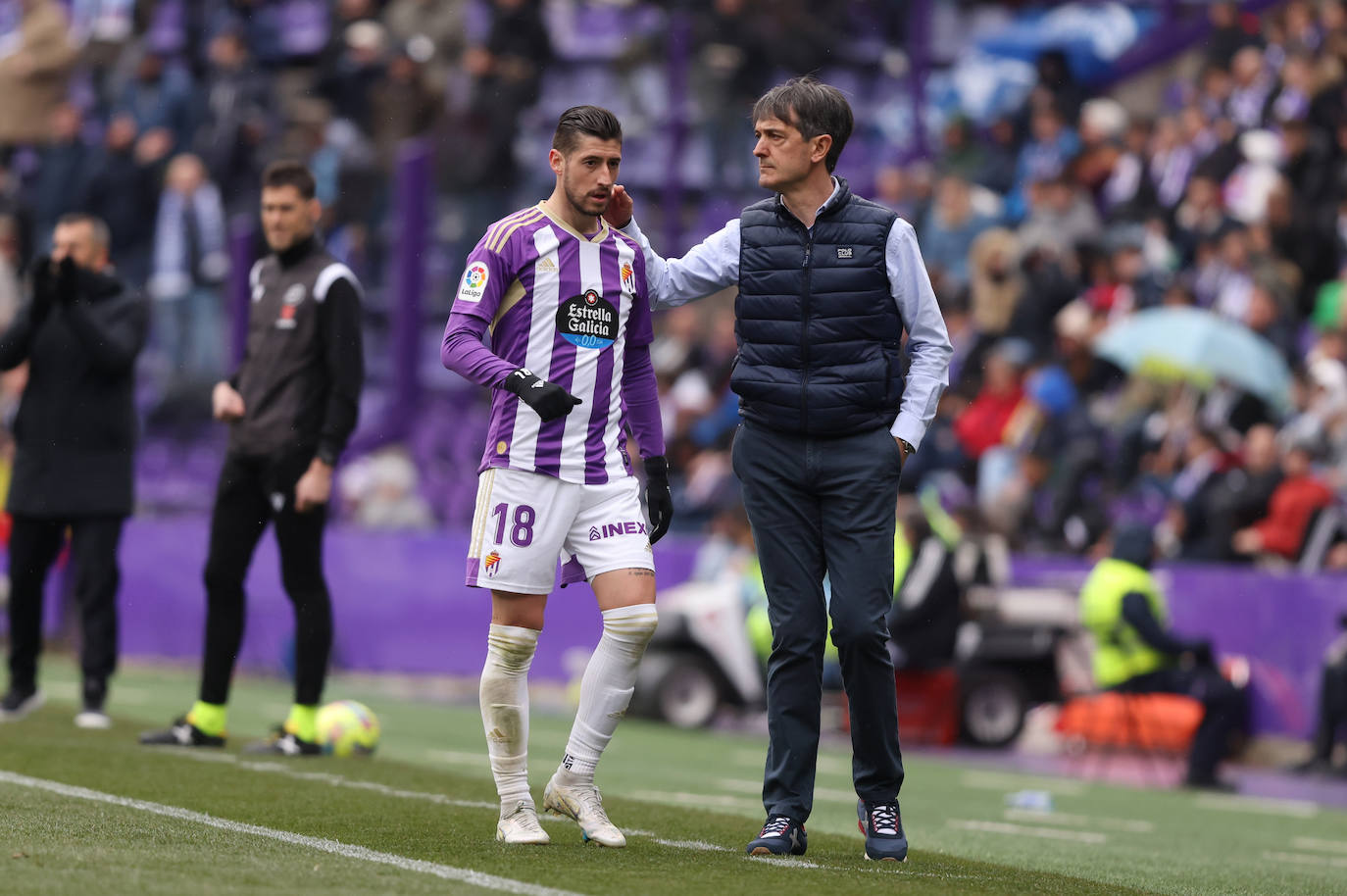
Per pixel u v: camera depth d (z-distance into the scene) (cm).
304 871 1555
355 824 1908
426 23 6600
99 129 7294
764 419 1808
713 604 4506
